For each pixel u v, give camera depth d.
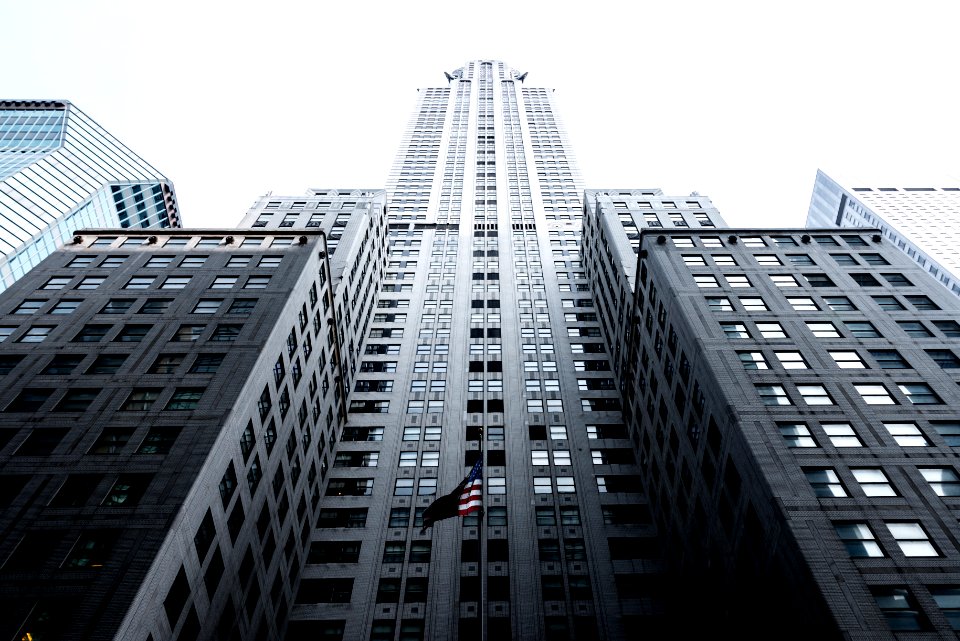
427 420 61.47
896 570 25.70
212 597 30.81
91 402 33.81
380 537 49.75
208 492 30.80
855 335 39.38
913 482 29.39
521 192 106.38
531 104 149.62
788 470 30.22
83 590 24.98
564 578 46.56
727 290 44.50
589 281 80.94
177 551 27.75
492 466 56.59
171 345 38.38
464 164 118.88
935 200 164.88
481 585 27.27
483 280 83.56
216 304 42.62
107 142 148.75
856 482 29.50
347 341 62.56
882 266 46.66
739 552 32.66
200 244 50.56
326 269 53.97
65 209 120.31
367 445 58.66
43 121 137.25
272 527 40.06
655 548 48.62
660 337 48.06
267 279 45.97
